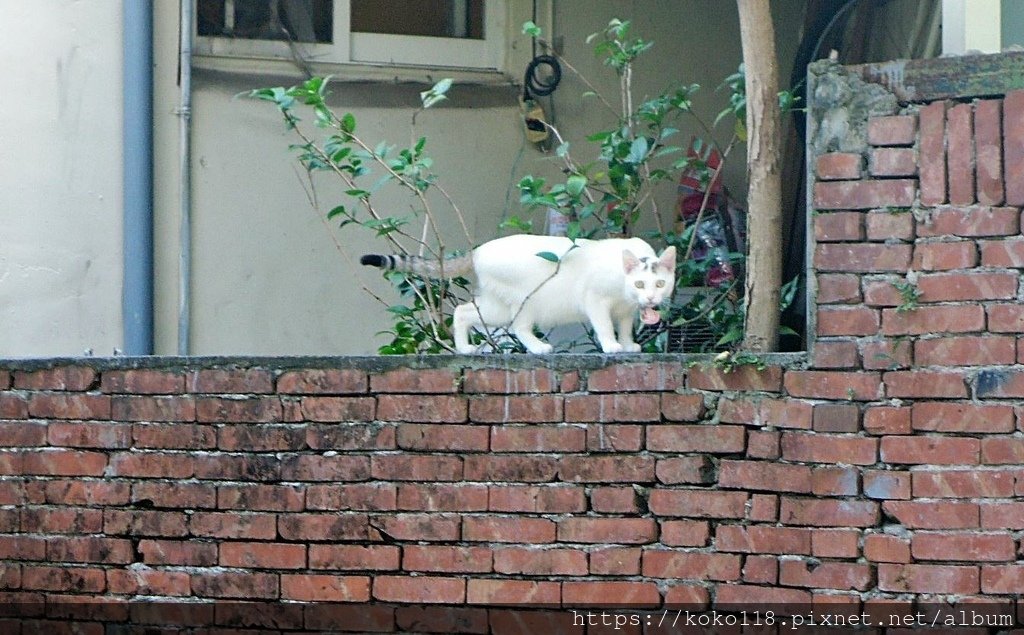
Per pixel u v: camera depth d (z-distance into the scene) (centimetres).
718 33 1138
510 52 1105
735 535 680
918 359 655
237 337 1054
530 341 750
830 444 667
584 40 1116
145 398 758
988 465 646
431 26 1098
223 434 746
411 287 867
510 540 707
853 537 663
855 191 665
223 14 1063
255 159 1059
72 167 1020
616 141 839
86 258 1023
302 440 736
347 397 731
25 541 771
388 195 1076
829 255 669
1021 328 641
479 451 713
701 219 902
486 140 1098
